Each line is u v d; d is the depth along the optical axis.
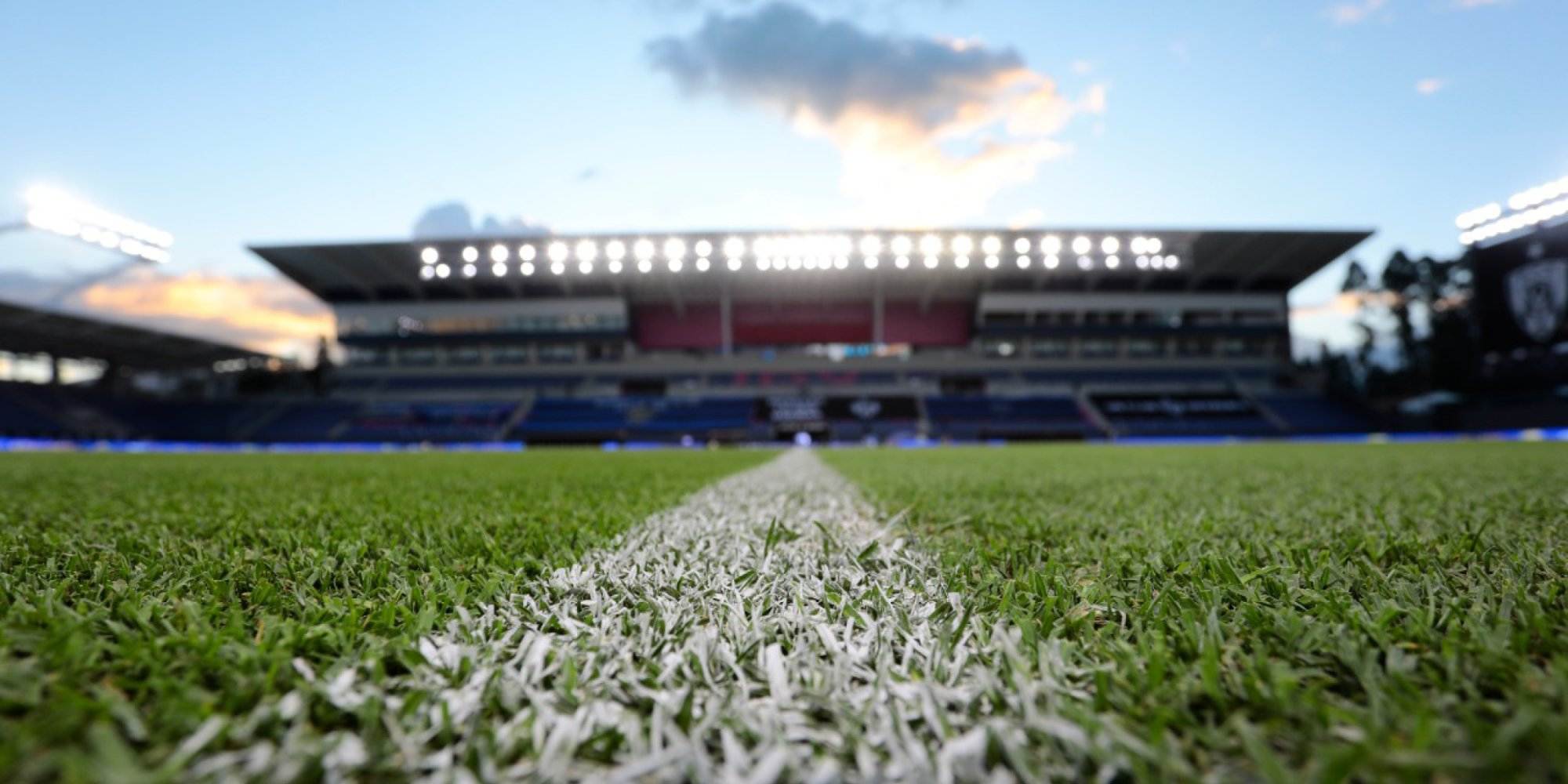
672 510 2.58
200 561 1.37
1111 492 3.37
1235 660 0.74
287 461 9.47
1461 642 0.74
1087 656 0.77
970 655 0.75
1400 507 2.42
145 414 31.28
